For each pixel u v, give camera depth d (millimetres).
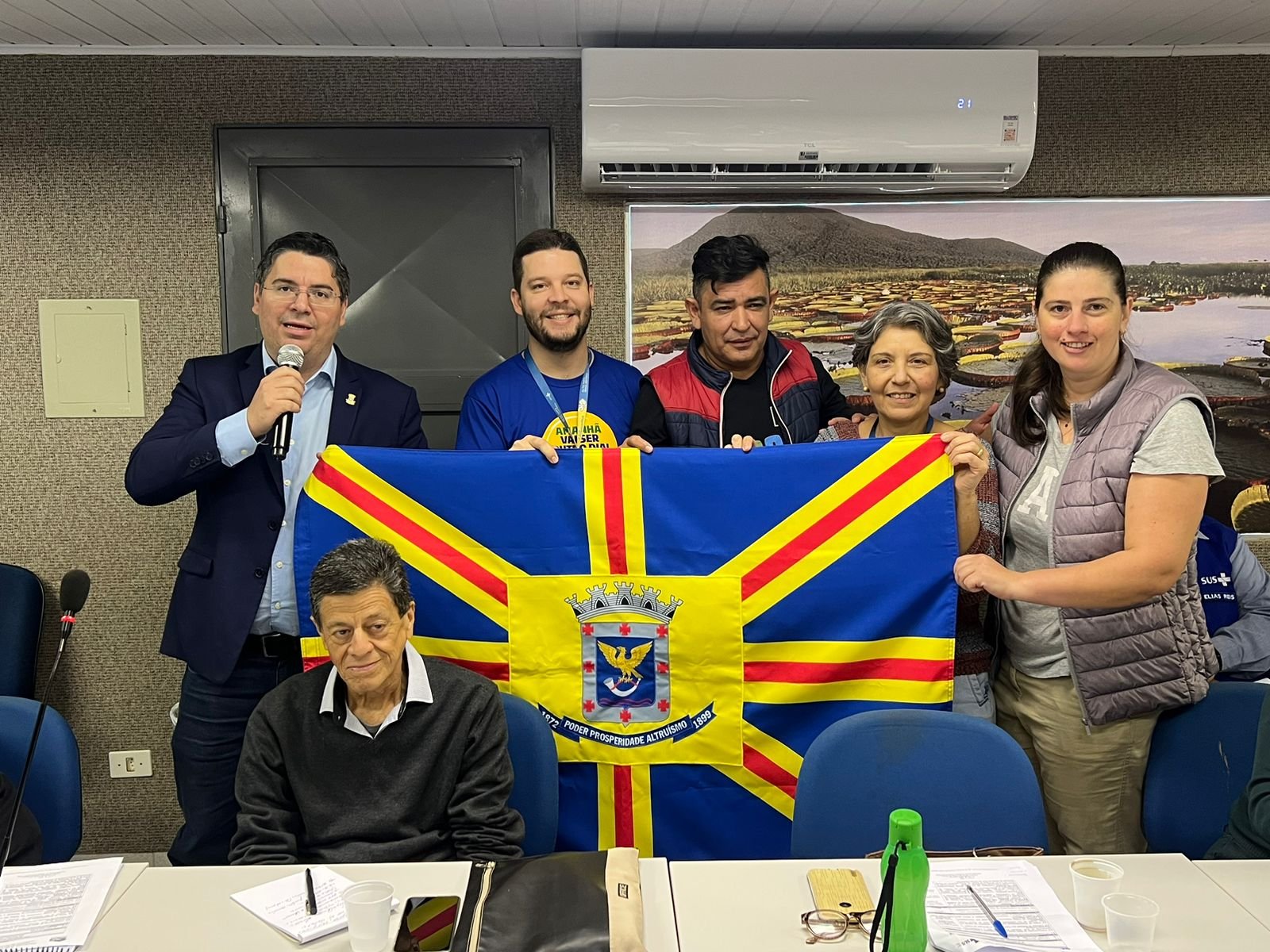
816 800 1830
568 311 2545
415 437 2592
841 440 2275
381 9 2781
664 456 2205
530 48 3162
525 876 1486
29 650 3055
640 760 2186
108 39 3047
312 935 1404
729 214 3299
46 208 3172
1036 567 2176
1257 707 2041
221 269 3203
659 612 2180
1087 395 2125
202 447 2221
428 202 3248
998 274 3344
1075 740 2156
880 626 2146
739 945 1382
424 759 1864
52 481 3260
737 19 2900
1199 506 1959
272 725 1881
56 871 1595
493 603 2197
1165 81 3279
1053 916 1426
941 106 3021
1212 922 1417
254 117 3174
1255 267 3354
